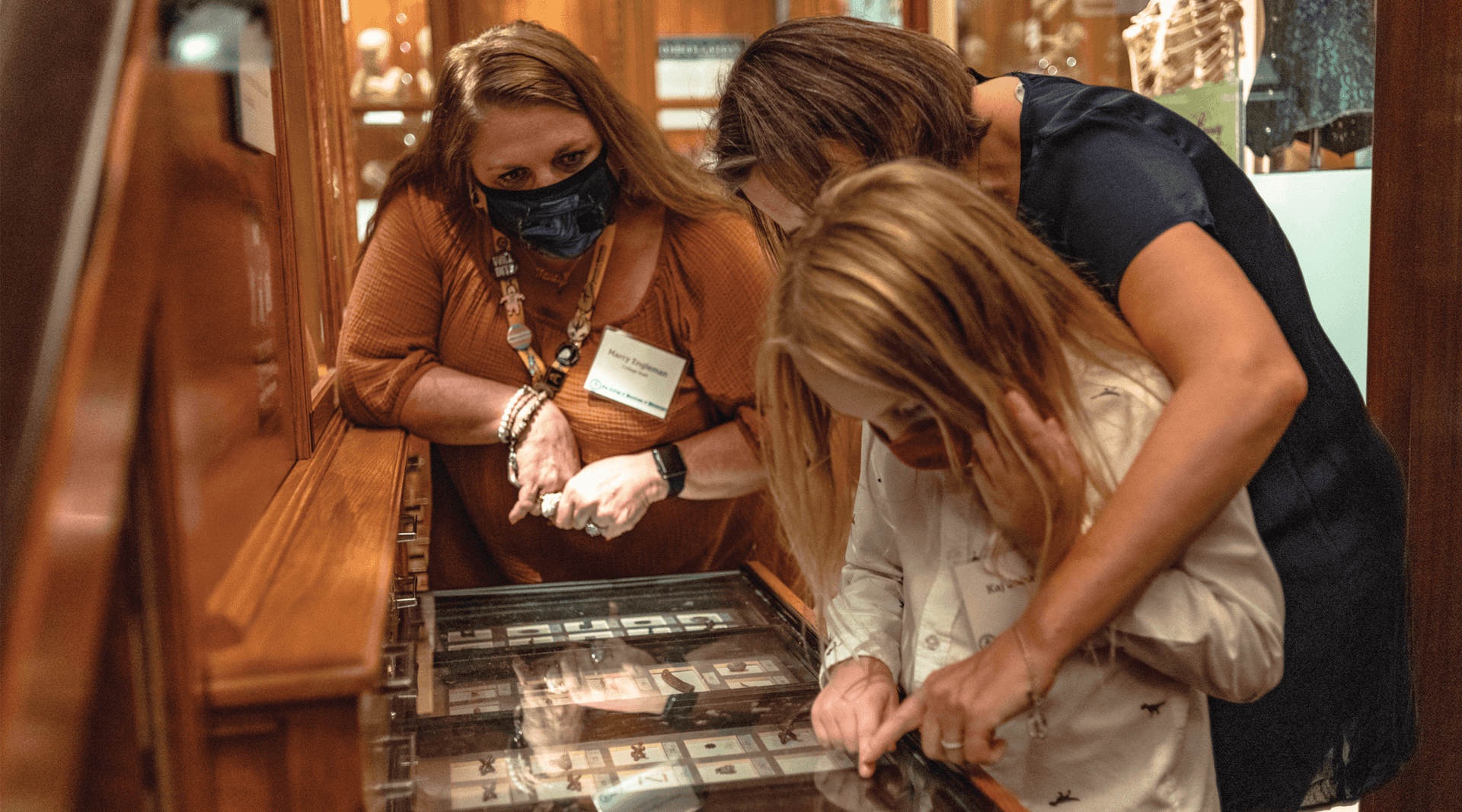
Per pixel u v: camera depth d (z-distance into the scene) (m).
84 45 0.56
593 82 1.60
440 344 1.84
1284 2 1.81
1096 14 2.38
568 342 1.78
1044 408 0.82
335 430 1.65
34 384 0.44
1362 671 1.11
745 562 1.79
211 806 0.67
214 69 0.80
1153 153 0.93
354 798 0.68
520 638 1.41
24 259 0.48
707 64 3.55
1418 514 1.56
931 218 0.78
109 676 0.59
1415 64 1.51
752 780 0.93
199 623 0.64
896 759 0.95
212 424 0.75
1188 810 0.91
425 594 1.61
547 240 1.64
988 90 1.08
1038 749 0.93
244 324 0.93
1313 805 1.13
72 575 0.43
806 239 0.82
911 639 1.03
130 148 0.52
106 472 0.47
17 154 0.52
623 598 1.61
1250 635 0.84
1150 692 0.91
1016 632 0.82
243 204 0.97
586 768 0.97
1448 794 1.55
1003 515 0.87
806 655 1.32
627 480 1.69
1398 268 1.56
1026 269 0.83
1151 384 0.87
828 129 0.98
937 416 0.80
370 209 2.82
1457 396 1.52
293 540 0.93
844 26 1.02
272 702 0.65
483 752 1.02
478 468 1.84
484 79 1.54
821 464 1.01
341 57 2.29
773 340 0.82
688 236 1.75
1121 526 0.79
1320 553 1.07
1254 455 0.78
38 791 0.39
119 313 0.50
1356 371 1.76
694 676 1.25
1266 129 1.86
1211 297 0.81
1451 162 1.49
